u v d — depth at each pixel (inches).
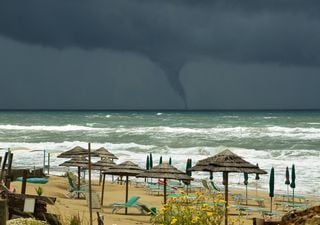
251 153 2253.9
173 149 2420.0
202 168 750.5
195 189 1327.5
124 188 1349.7
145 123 5059.1
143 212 895.1
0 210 349.7
